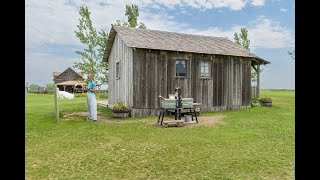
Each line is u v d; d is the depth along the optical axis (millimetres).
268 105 19688
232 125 11414
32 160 6340
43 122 11805
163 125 11227
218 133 9641
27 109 16641
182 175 5301
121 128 10703
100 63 29438
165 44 15750
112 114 15078
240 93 18281
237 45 20375
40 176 5270
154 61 15297
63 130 10117
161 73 15484
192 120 12453
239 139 8609
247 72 18609
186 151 7121
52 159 6430
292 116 14328
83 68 28844
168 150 7219
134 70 14789
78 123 11836
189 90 16328
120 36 15578
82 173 5453
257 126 11117
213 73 17203
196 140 8453
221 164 5980
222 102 17516
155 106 15266
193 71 16484
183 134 9484
